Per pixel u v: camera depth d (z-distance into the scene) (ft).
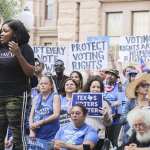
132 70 36.37
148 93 23.45
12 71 17.16
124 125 22.29
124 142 21.86
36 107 26.63
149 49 44.45
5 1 92.79
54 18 107.76
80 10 95.86
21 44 17.34
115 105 28.17
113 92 34.12
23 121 17.39
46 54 44.62
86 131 23.57
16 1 95.14
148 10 89.97
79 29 96.12
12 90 17.20
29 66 16.92
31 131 25.93
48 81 26.68
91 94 25.13
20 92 17.30
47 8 109.60
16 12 95.04
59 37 98.37
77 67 43.37
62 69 36.99
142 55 44.80
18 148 17.37
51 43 107.96
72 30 96.73
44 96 26.78
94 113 24.99
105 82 35.47
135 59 45.16
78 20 96.32
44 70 43.80
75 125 23.80
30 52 17.44
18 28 17.22
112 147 23.32
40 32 108.78
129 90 23.86
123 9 91.91
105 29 93.76
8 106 17.20
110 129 23.76
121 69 45.73
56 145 23.80
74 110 23.59
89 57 42.83
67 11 97.19
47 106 26.43
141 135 21.15
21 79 17.29
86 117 24.58
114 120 25.41
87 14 94.99
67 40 97.35
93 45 42.65
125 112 24.50
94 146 23.25
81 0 95.50
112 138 23.45
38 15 109.09
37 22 108.88
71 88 27.84
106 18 93.76
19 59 16.70
